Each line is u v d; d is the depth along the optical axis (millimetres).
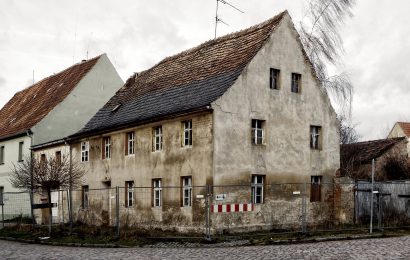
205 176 21562
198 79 25203
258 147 22875
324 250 14352
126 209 26438
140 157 25750
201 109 21688
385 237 18828
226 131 21844
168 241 18578
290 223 23406
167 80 27938
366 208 25391
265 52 23609
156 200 24672
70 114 37000
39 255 15266
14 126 39938
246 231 21828
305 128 24766
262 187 23000
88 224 27547
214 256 13984
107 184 28609
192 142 22500
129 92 30812
